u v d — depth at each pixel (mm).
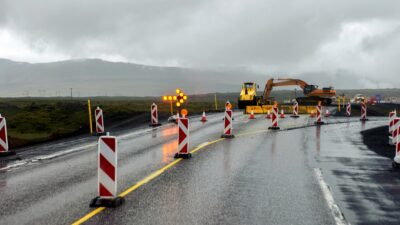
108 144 7137
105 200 7043
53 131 21781
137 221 6207
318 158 12430
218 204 7145
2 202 7383
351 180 9227
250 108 38750
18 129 22078
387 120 30375
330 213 6648
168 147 15070
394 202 7359
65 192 8117
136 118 29594
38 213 6680
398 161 10805
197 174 9828
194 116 33906
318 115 26281
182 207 6957
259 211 6738
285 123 26969
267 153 13461
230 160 11984
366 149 14547
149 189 8258
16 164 11500
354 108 50969
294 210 6805
